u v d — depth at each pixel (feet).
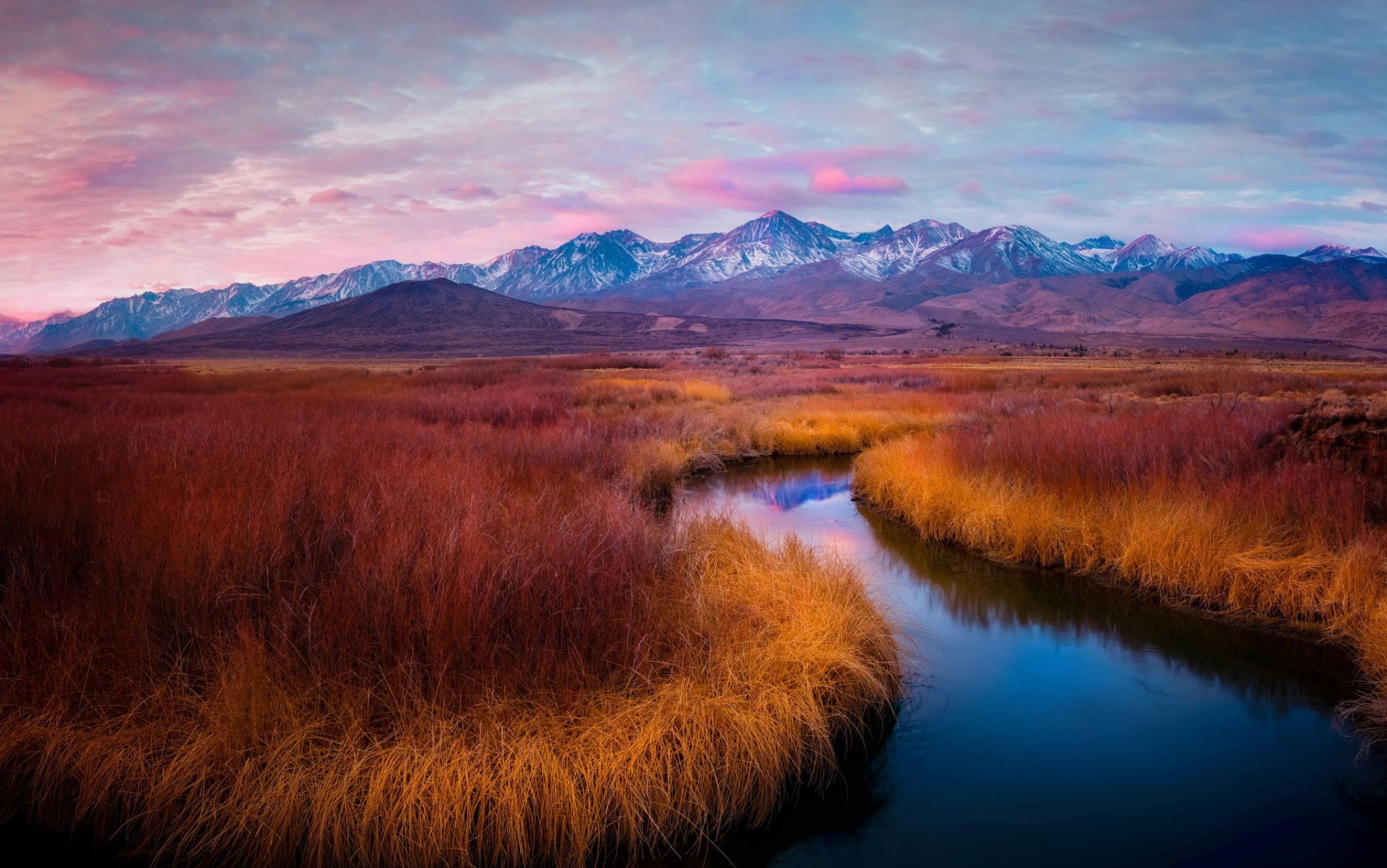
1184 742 16.14
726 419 63.82
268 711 13.07
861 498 40.93
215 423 34.99
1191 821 13.46
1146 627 22.40
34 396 63.46
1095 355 338.34
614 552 18.89
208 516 17.60
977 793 14.48
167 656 14.48
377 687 13.88
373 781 12.24
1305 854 12.52
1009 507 30.48
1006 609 23.99
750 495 42.01
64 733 12.89
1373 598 20.10
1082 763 15.40
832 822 13.76
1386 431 27.40
